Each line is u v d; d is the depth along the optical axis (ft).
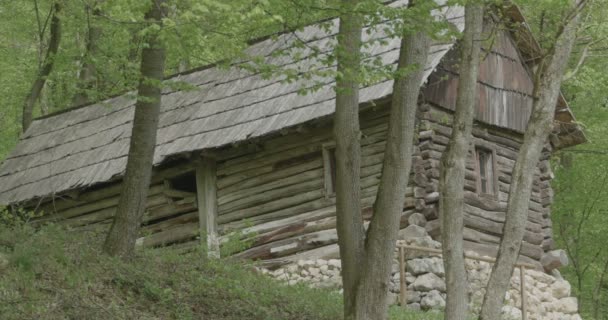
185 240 71.61
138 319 41.93
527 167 45.62
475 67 45.75
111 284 44.37
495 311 44.57
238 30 44.50
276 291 51.85
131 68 49.88
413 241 61.11
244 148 69.51
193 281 48.49
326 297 54.03
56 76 67.36
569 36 46.32
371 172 63.98
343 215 45.55
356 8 40.88
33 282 41.01
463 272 45.01
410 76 44.96
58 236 48.16
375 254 44.62
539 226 72.95
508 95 71.56
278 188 67.97
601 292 96.37
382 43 43.80
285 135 68.08
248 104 68.85
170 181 73.00
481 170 69.41
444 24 42.19
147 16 46.60
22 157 80.43
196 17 37.86
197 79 75.72
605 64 87.97
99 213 75.05
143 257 49.73
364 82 42.93
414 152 63.41
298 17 42.37
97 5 48.11
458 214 45.11
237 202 69.51
